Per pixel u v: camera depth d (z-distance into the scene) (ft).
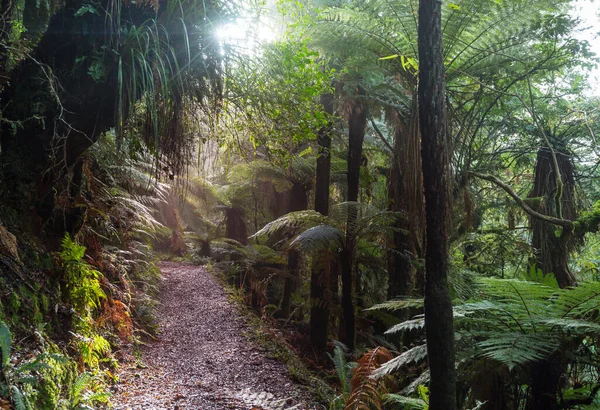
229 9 13.15
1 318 9.87
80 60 11.35
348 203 24.20
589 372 14.67
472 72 20.71
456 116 22.34
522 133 28.84
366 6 20.77
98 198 17.95
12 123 10.79
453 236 24.85
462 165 24.76
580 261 30.01
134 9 12.02
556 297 13.88
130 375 15.58
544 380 13.38
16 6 11.66
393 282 26.02
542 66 23.11
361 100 23.50
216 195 33.32
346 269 24.52
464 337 14.51
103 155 18.80
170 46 12.22
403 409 15.49
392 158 28.45
